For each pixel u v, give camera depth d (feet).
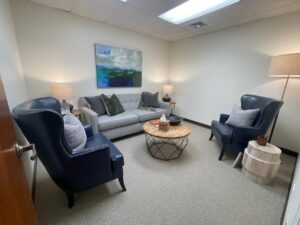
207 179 5.95
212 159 7.43
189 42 12.74
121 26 10.60
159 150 8.17
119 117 9.18
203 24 9.63
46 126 3.29
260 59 8.95
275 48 8.34
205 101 12.22
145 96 12.34
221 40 10.61
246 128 6.62
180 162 7.09
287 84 8.03
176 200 4.90
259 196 5.17
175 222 4.16
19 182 2.16
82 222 4.08
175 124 8.07
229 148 7.08
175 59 14.14
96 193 5.08
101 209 4.48
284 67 6.49
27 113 3.11
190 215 4.39
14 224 1.80
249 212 4.54
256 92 9.32
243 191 5.38
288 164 7.27
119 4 7.46
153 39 12.95
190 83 13.14
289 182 5.92
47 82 8.52
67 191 4.24
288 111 8.13
